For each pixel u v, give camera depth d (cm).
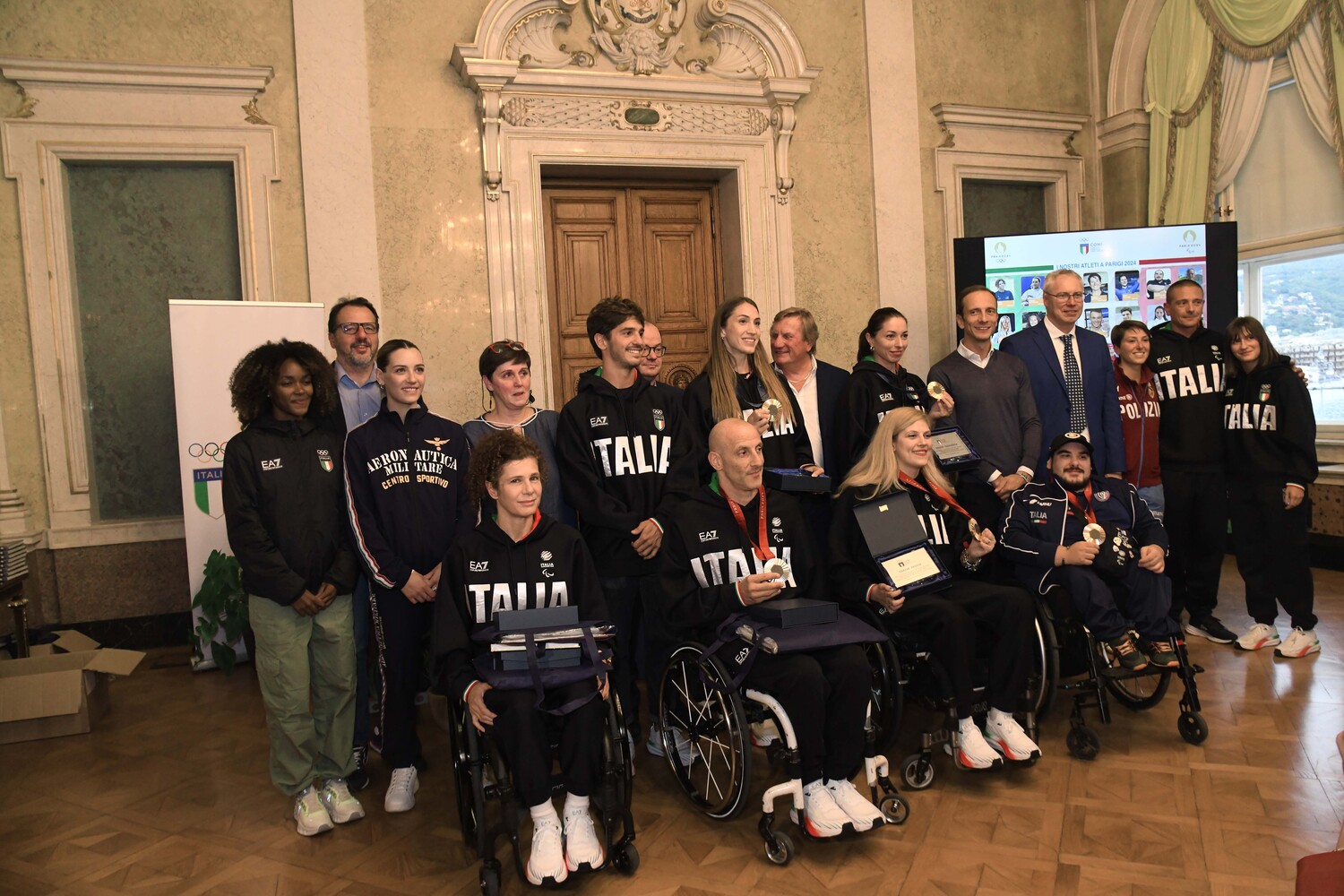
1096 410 450
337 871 273
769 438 372
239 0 548
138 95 530
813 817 266
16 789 340
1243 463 445
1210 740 338
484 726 251
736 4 623
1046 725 362
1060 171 726
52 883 269
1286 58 611
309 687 307
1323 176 598
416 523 318
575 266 634
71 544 525
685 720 301
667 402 350
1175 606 477
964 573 346
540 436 352
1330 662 416
